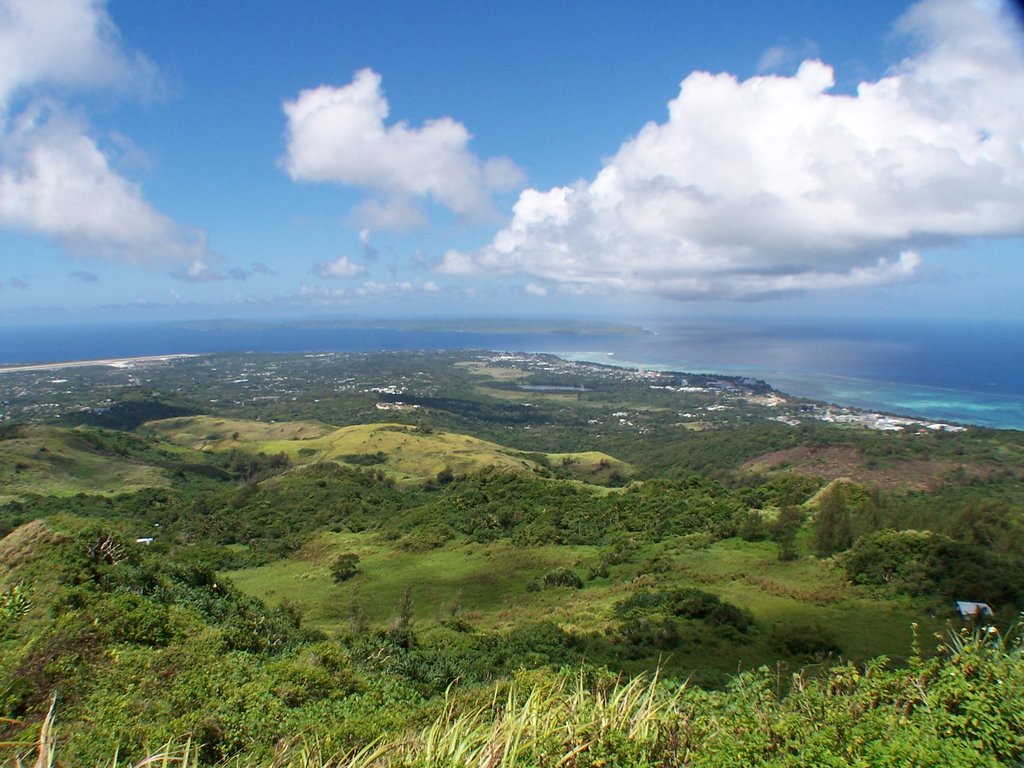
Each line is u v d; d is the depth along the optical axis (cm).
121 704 902
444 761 407
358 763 475
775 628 2308
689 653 2100
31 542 1852
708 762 415
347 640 2052
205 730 851
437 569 3878
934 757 377
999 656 514
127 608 1473
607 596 3064
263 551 4784
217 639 1488
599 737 434
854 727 431
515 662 1873
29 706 879
